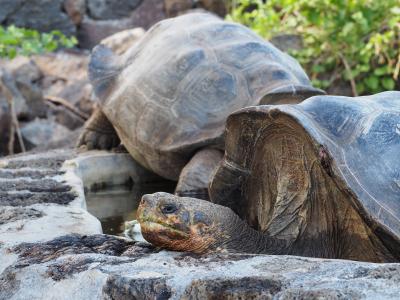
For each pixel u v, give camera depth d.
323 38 11.92
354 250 4.37
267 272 3.53
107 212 7.22
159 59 8.13
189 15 8.92
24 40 11.65
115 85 8.80
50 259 4.26
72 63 14.77
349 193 4.04
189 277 3.58
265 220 4.85
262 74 7.45
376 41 11.20
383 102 4.61
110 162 8.76
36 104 13.89
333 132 4.26
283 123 4.31
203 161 7.20
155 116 7.75
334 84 12.16
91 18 15.72
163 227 4.26
